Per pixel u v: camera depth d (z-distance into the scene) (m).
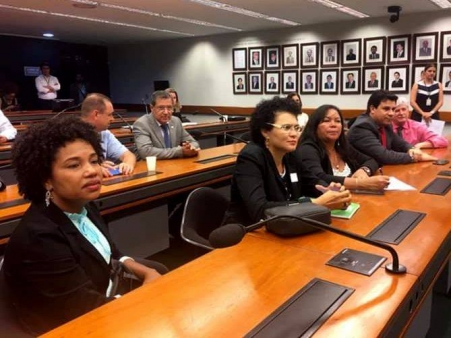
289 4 6.18
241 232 1.15
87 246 1.29
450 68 6.75
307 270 1.21
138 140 3.41
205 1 5.97
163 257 3.09
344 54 7.79
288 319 0.95
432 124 3.95
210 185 3.11
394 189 2.13
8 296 1.15
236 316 0.97
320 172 2.21
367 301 1.03
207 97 9.95
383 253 1.32
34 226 1.19
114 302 1.05
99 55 11.73
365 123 2.95
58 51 10.93
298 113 1.89
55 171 1.24
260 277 1.17
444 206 1.83
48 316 1.19
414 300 1.14
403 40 7.12
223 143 6.13
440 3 6.14
